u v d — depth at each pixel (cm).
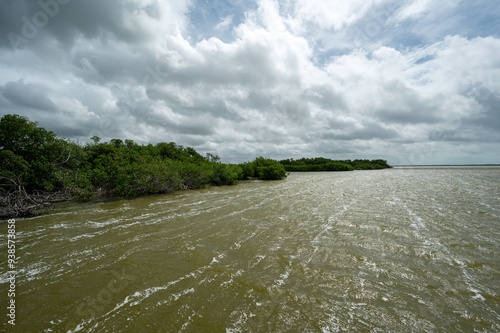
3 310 536
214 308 528
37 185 1984
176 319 495
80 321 497
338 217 1263
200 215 1370
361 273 674
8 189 1825
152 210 1532
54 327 480
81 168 2405
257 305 536
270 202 1761
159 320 493
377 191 2275
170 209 1556
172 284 629
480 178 3503
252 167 4378
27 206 1612
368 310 518
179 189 2705
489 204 1530
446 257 768
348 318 493
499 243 875
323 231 1036
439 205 1523
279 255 795
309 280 638
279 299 557
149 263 754
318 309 521
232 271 690
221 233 1032
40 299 577
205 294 580
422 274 667
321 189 2541
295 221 1199
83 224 1209
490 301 549
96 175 2164
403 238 939
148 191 2330
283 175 4331
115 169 2219
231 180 3372
